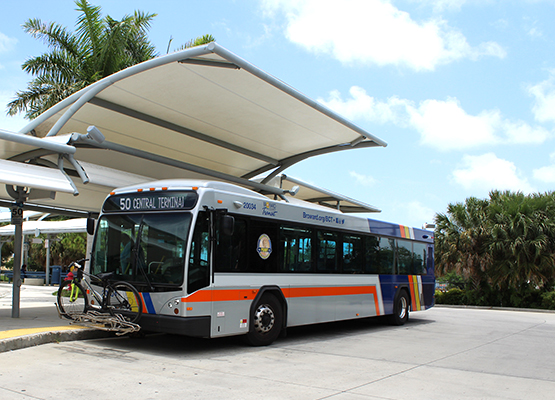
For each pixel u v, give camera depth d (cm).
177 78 1087
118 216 922
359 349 989
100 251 924
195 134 1404
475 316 1936
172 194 876
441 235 2617
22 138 940
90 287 908
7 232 2928
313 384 659
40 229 2806
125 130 1355
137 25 2395
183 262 821
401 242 1526
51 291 2675
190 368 736
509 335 1309
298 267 1073
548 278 2402
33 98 2227
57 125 1122
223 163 1719
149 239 870
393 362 849
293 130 1422
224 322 870
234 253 910
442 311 2197
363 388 645
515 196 2544
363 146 1527
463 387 674
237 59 982
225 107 1250
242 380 668
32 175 950
